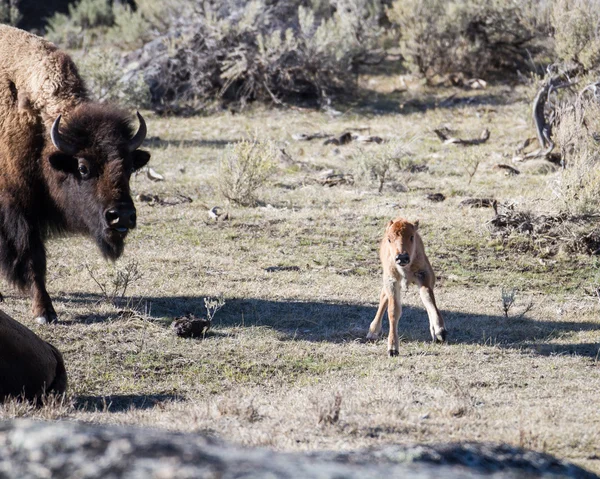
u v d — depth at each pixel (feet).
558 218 168.35
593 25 234.79
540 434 71.36
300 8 308.40
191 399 92.02
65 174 114.52
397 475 39.34
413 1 309.01
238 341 113.60
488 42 312.09
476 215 180.24
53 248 155.94
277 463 39.11
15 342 82.33
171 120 281.74
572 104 221.87
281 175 217.36
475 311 131.44
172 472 36.55
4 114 117.50
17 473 37.88
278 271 149.38
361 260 157.58
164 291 135.64
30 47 120.98
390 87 312.29
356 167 208.85
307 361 106.83
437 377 98.22
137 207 184.75
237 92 303.48
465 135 254.27
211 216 177.58
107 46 349.82
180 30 319.06
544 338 118.11
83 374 100.32
